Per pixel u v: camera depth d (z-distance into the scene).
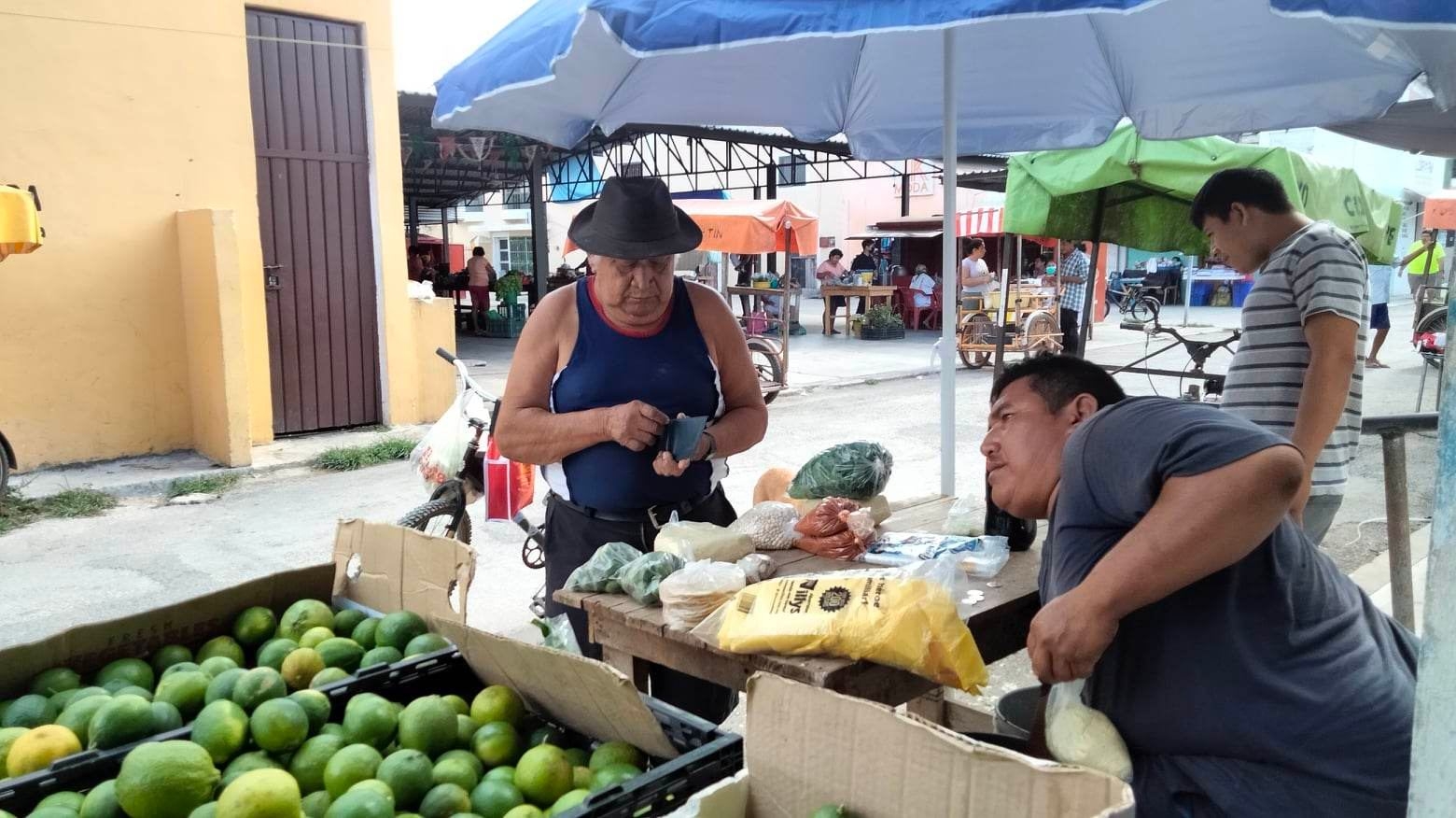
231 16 8.09
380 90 8.98
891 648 1.84
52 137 7.39
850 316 20.11
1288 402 3.00
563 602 2.40
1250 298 3.10
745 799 1.56
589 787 1.70
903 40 4.23
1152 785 1.68
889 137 5.18
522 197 30.62
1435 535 1.15
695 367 2.91
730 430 2.95
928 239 25.06
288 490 7.32
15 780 1.60
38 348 7.46
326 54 8.74
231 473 7.61
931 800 1.37
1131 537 1.58
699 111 4.45
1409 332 19.14
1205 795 1.65
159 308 8.02
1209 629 1.64
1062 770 1.26
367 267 9.20
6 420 7.36
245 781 1.52
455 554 2.29
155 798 1.54
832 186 29.22
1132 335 19.14
